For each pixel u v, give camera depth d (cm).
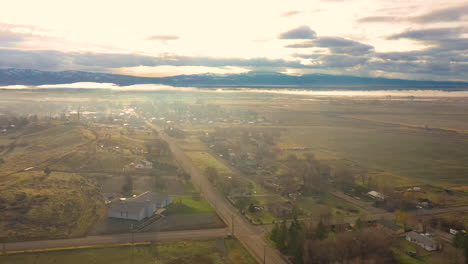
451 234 16400
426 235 15662
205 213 18200
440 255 14012
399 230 16500
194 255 13838
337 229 15712
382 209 19488
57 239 14788
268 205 19562
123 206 17338
